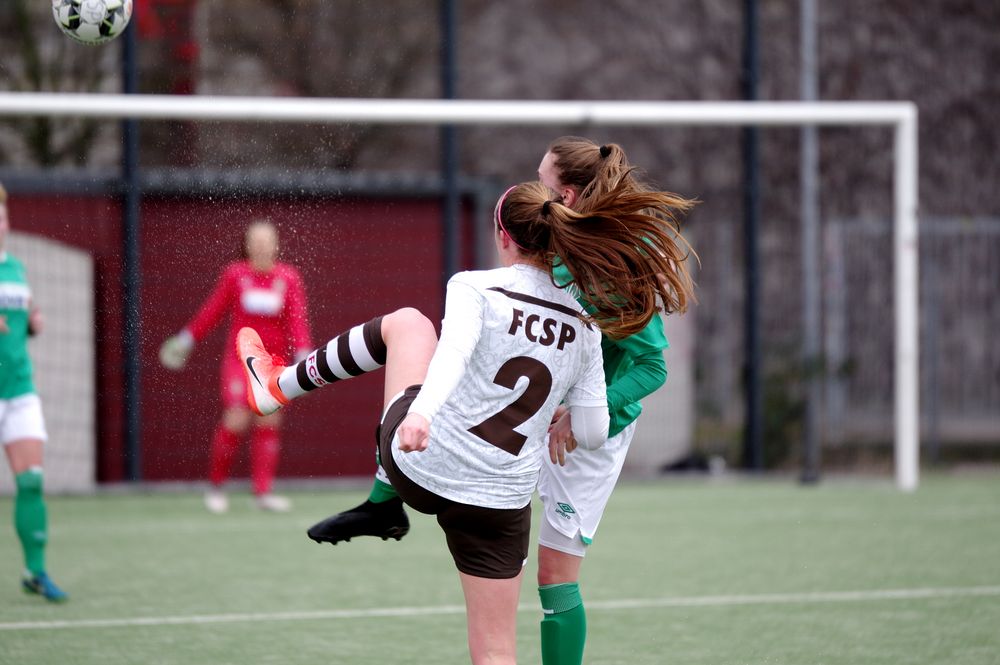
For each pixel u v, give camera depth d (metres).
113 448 38.34
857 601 21.75
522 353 12.30
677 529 30.69
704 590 22.84
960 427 45.91
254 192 38.69
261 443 33.94
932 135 54.56
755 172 41.44
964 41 55.00
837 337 43.53
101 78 45.28
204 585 23.25
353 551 27.23
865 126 52.53
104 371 38.06
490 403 12.28
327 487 39.03
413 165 61.22
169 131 44.12
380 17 55.69
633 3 65.75
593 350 12.91
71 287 37.56
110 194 37.88
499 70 69.12
